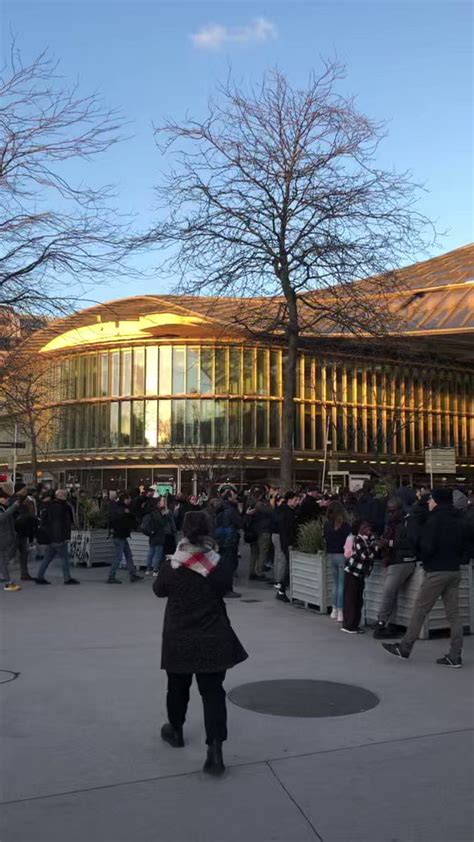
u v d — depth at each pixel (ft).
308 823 12.59
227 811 13.07
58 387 156.97
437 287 128.16
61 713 19.04
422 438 183.62
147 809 13.16
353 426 164.45
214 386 163.02
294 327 57.16
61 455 170.19
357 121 55.83
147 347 165.17
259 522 50.31
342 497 57.67
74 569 55.42
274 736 17.17
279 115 55.62
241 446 159.22
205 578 15.43
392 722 18.29
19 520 48.03
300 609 37.27
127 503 49.73
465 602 30.76
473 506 40.88
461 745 16.58
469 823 12.62
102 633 30.04
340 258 55.31
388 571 29.55
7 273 43.70
